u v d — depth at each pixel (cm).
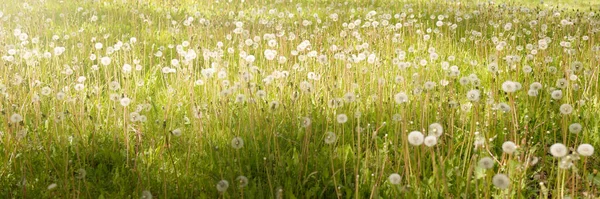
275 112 357
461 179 272
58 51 441
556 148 202
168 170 289
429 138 213
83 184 275
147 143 329
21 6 756
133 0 871
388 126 349
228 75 441
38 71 444
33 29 604
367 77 448
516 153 243
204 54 444
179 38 627
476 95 291
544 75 454
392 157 308
